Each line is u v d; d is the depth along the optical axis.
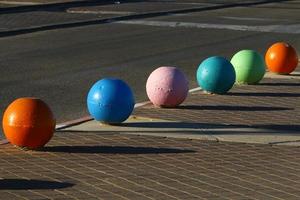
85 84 26.39
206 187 13.98
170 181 14.34
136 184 14.09
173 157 16.16
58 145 17.02
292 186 14.17
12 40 39.44
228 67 24.12
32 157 15.95
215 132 18.77
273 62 28.67
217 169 15.27
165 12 56.06
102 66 30.77
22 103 16.45
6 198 13.11
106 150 16.66
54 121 16.66
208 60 24.39
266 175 14.90
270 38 42.50
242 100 23.34
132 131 18.67
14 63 31.06
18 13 52.84
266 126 19.64
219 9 61.16
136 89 25.69
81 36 41.56
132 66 31.02
